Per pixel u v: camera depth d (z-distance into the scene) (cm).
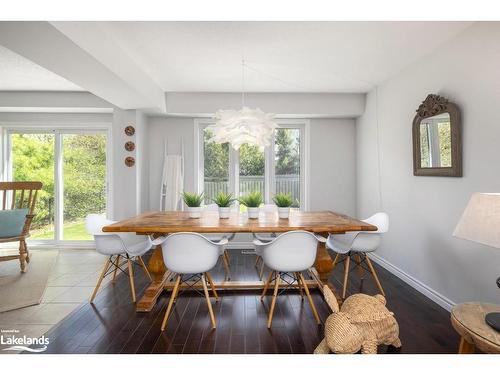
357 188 503
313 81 399
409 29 255
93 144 503
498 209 137
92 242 501
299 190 521
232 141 306
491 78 226
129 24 252
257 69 354
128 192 443
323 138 509
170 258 242
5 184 409
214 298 302
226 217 315
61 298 301
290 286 321
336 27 255
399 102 362
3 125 487
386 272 382
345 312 208
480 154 238
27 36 209
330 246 336
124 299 299
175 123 500
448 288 276
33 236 504
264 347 215
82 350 211
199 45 290
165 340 224
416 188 327
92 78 296
